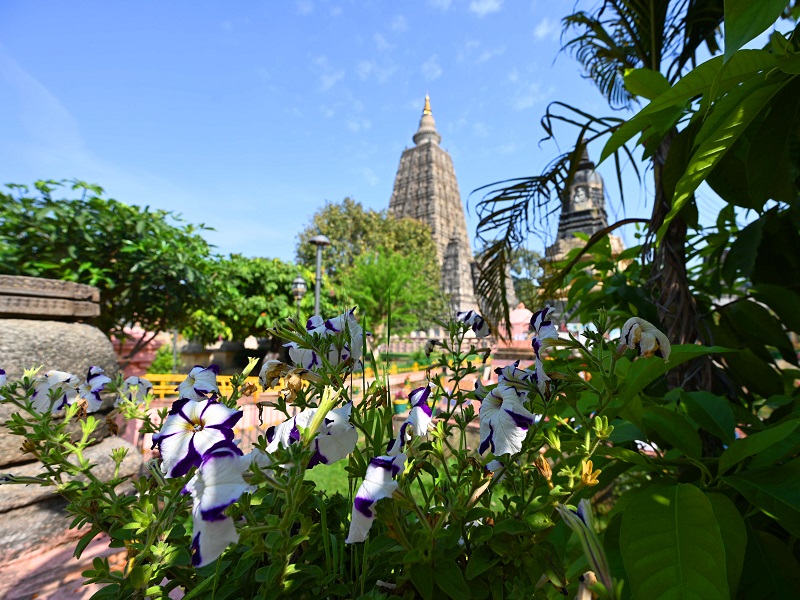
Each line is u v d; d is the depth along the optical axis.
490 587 0.77
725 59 0.79
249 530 0.60
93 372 1.08
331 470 3.83
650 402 1.52
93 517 0.87
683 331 1.91
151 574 0.76
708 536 0.82
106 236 5.70
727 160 1.55
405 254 30.67
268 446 0.78
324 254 28.44
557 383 0.86
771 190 1.30
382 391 0.92
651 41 2.11
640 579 0.80
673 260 1.99
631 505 0.94
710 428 1.28
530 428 0.84
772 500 0.95
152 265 5.99
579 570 0.73
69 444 0.92
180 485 0.79
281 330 0.84
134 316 6.81
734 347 2.22
